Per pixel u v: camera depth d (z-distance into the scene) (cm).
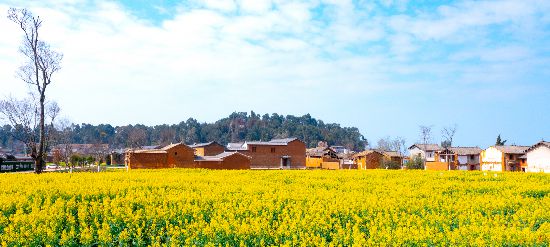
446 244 1134
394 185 2577
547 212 1545
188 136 17912
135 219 1394
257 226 1241
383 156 9075
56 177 3008
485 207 1680
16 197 1858
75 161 9012
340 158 10081
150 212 1469
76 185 2330
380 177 3316
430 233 1196
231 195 2019
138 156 5844
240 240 1195
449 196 2172
